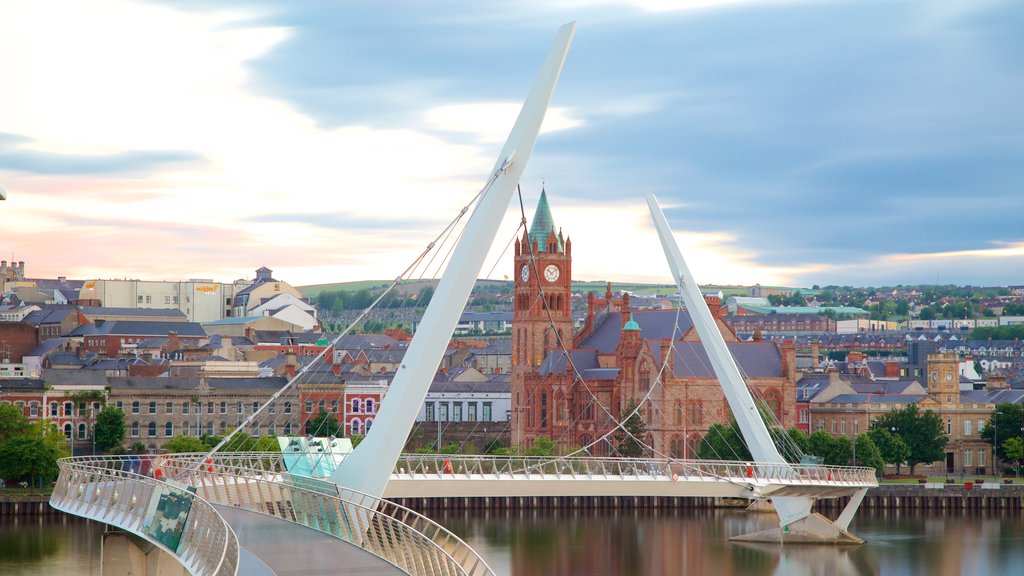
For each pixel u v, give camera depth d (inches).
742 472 6348.4
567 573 6097.4
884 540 7509.8
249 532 3159.5
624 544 7165.4
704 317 6899.6
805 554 6845.5
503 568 6250.0
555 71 4436.5
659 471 6023.6
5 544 6825.8
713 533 7711.6
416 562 2711.6
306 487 3799.2
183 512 3142.2
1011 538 7706.7
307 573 2593.5
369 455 4421.8
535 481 5383.9
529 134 4429.1
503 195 4416.8
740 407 6722.4
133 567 4138.8
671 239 7076.8
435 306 4416.8
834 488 6668.3
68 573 5866.1
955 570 6397.6
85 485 4247.0
